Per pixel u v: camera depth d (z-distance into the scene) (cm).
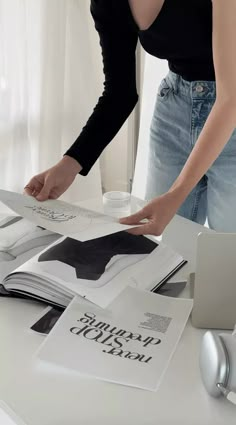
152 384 87
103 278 108
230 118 118
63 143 249
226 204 162
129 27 147
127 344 96
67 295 105
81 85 245
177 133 164
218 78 117
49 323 102
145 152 264
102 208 152
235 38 113
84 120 249
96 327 100
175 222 145
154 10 143
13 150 230
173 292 113
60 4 225
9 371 90
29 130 236
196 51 148
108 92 154
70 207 121
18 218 133
